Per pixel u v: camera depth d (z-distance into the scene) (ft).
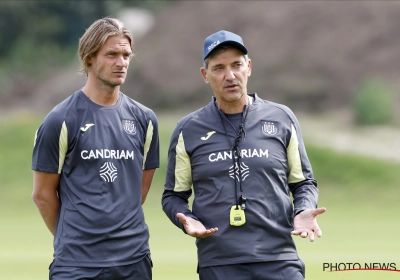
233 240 42.78
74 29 537.24
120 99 45.34
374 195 186.50
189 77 371.35
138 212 44.47
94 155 43.52
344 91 330.34
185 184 45.39
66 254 42.98
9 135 252.21
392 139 246.68
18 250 102.22
